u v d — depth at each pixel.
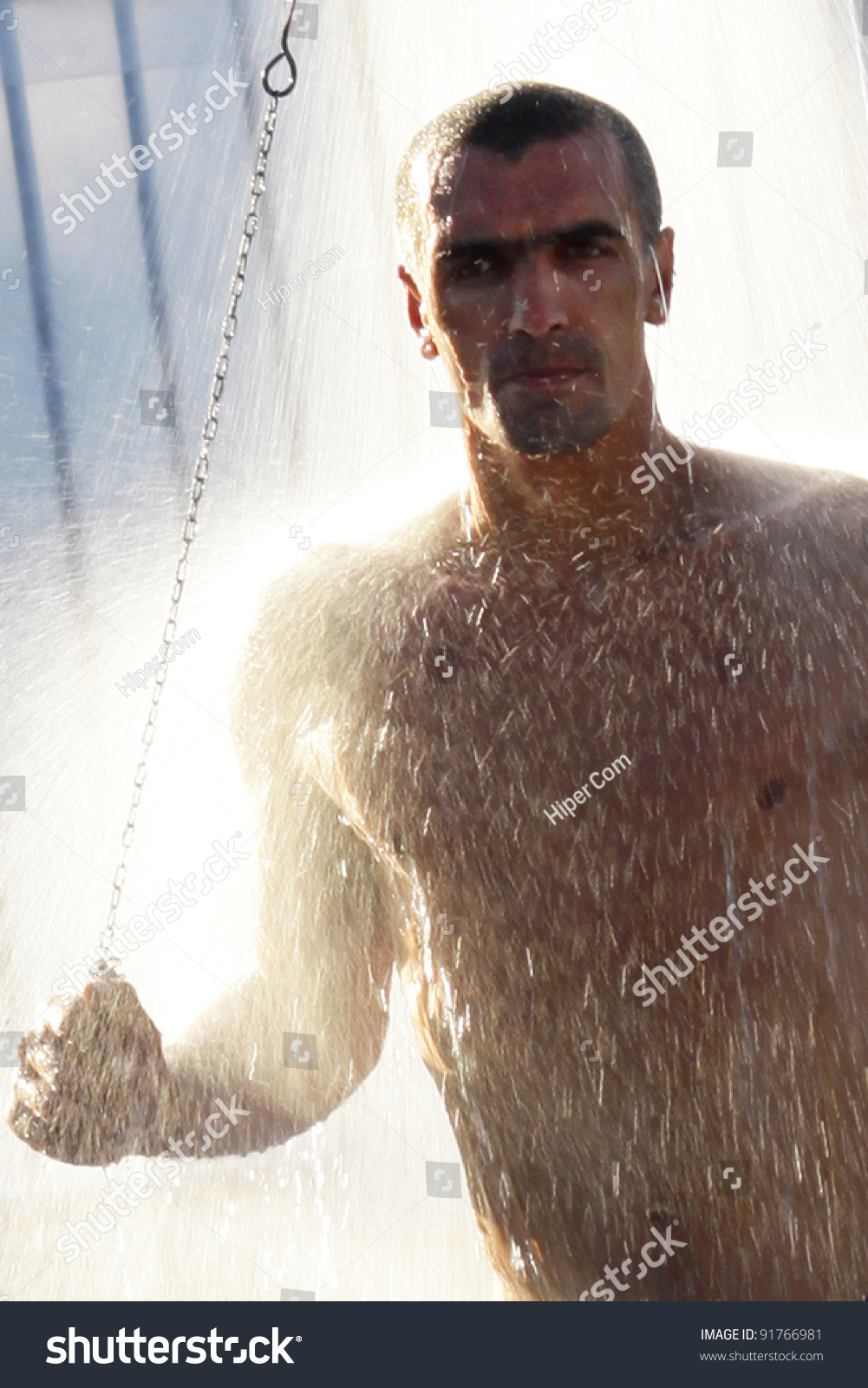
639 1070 0.77
